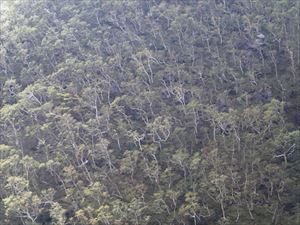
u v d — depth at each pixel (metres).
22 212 67.81
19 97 85.12
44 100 85.69
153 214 69.06
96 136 79.62
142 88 87.00
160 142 79.44
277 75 91.38
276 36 97.00
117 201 67.19
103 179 74.31
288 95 87.19
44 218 71.31
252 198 69.56
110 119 83.06
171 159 75.00
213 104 84.56
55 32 98.00
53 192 70.19
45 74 91.75
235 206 70.25
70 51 95.50
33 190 72.44
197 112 83.44
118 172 75.56
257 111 78.56
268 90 87.94
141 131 82.31
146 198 72.00
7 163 70.88
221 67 91.06
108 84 87.00
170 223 67.62
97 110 83.25
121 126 79.62
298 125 83.88
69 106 83.81
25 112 83.31
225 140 78.88
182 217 68.12
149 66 89.62
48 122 81.25
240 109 83.81
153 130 77.38
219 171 72.12
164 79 91.12
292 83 89.00
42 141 77.19
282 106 79.94
